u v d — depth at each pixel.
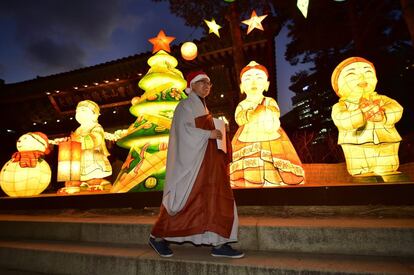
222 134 3.02
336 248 2.81
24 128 15.87
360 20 12.21
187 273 2.71
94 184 6.62
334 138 8.57
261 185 4.36
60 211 4.83
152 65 5.94
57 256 3.33
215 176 2.83
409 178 4.25
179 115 2.97
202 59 11.41
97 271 3.07
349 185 3.47
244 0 8.77
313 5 12.20
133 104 6.04
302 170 4.66
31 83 15.10
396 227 2.70
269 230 3.03
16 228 4.29
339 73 4.72
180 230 2.70
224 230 2.67
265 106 4.93
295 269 2.43
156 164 4.87
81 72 14.22
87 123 6.88
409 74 14.21
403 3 6.96
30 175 5.76
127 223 3.57
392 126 4.45
